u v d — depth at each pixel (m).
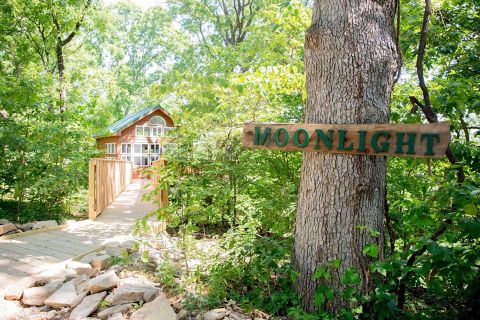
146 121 19.75
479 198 2.38
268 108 5.63
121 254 3.99
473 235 2.27
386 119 2.99
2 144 6.57
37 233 5.62
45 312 3.16
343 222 2.94
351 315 2.70
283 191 4.95
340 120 2.95
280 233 4.43
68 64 15.26
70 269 3.87
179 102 5.03
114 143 19.47
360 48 2.92
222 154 5.69
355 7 2.95
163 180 4.34
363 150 2.77
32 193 6.78
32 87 7.32
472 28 4.90
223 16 19.64
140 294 3.15
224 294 3.24
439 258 2.25
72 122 7.79
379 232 2.92
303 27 5.19
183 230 4.34
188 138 4.88
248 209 5.62
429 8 3.45
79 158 7.14
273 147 3.17
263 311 3.09
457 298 3.00
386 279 2.98
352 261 2.91
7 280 3.56
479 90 4.40
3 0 10.05
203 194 4.27
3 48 10.99
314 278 2.87
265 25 5.61
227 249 3.68
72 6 10.77
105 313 2.92
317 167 3.06
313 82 3.13
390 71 3.02
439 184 2.99
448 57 5.09
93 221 6.76
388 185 4.83
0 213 6.86
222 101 4.92
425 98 3.54
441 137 2.48
